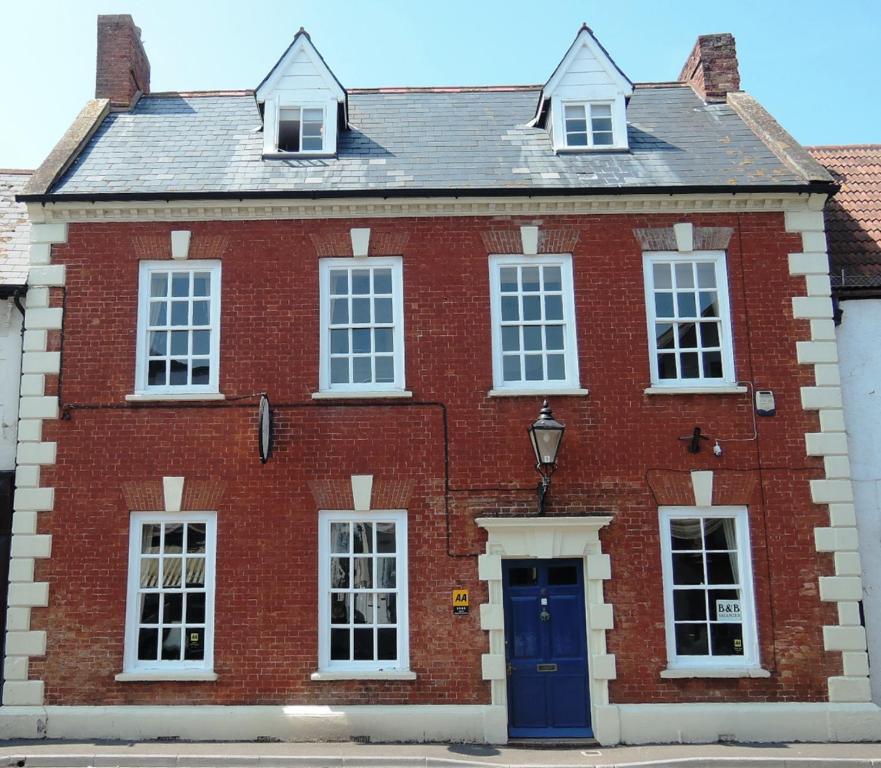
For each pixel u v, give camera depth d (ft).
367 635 37.83
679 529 38.68
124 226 40.73
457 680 36.96
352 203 40.52
